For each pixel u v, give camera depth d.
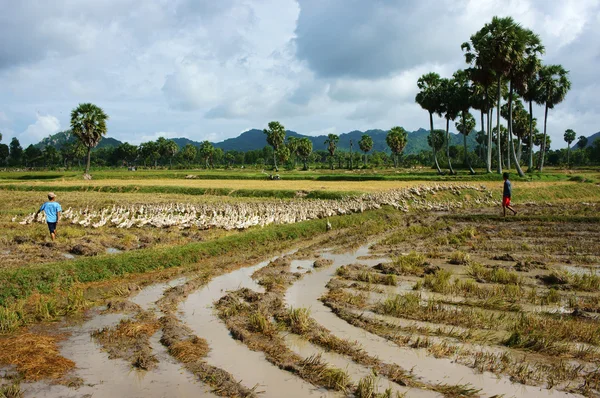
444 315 10.62
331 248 20.25
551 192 44.09
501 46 51.72
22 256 16.98
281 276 14.68
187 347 8.90
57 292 12.62
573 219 26.28
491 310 11.20
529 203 39.47
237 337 9.62
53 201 20.41
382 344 9.20
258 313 10.43
